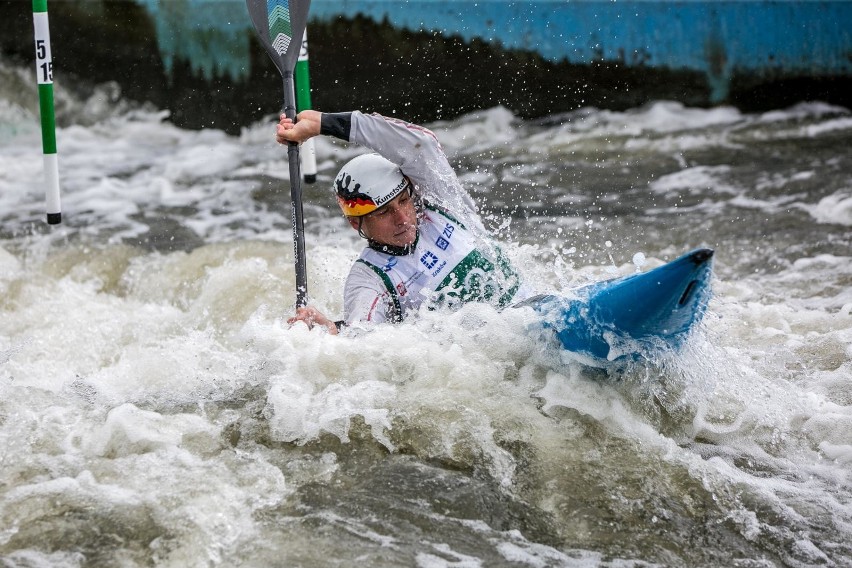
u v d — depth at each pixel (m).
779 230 24.42
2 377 15.02
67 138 37.69
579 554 10.19
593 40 37.31
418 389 12.91
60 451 11.92
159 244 25.02
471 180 31.06
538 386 12.99
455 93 37.56
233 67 38.22
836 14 37.47
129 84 38.91
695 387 13.05
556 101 37.91
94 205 28.95
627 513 10.89
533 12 36.84
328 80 37.44
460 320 13.82
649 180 30.19
